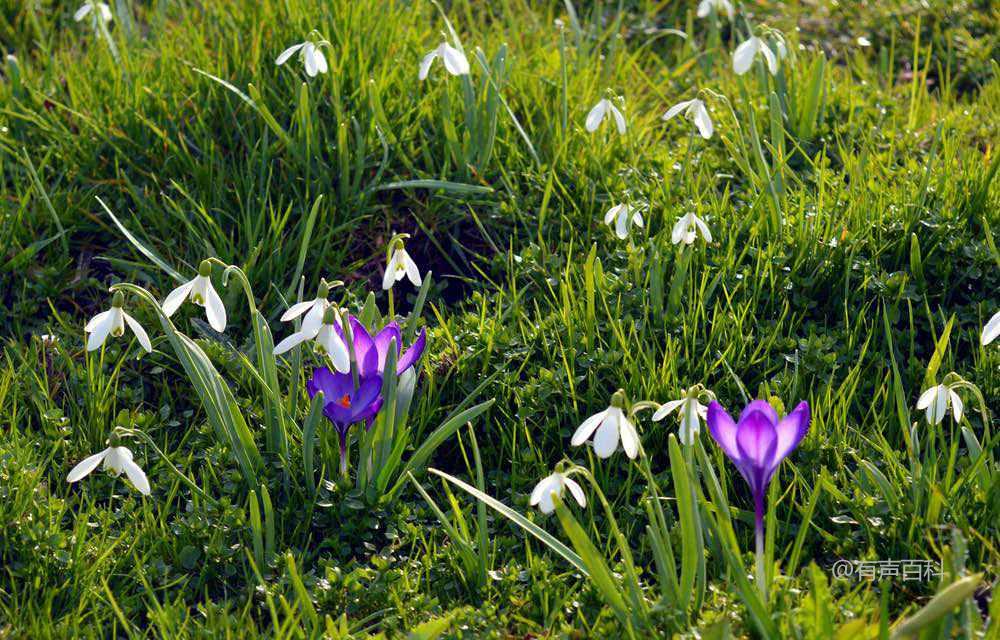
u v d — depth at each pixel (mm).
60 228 4090
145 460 3443
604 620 2828
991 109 5172
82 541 3041
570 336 3654
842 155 4422
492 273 4281
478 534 3039
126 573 3100
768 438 2482
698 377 3586
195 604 3059
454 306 4152
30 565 3020
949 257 3898
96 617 2867
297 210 4336
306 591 2922
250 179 4273
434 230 4414
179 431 3680
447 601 3035
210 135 4480
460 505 3400
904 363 3758
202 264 2992
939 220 3977
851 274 3900
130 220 4246
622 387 3502
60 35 5762
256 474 3303
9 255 4168
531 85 4922
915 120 5008
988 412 3504
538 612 2945
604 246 4223
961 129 4867
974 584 2135
